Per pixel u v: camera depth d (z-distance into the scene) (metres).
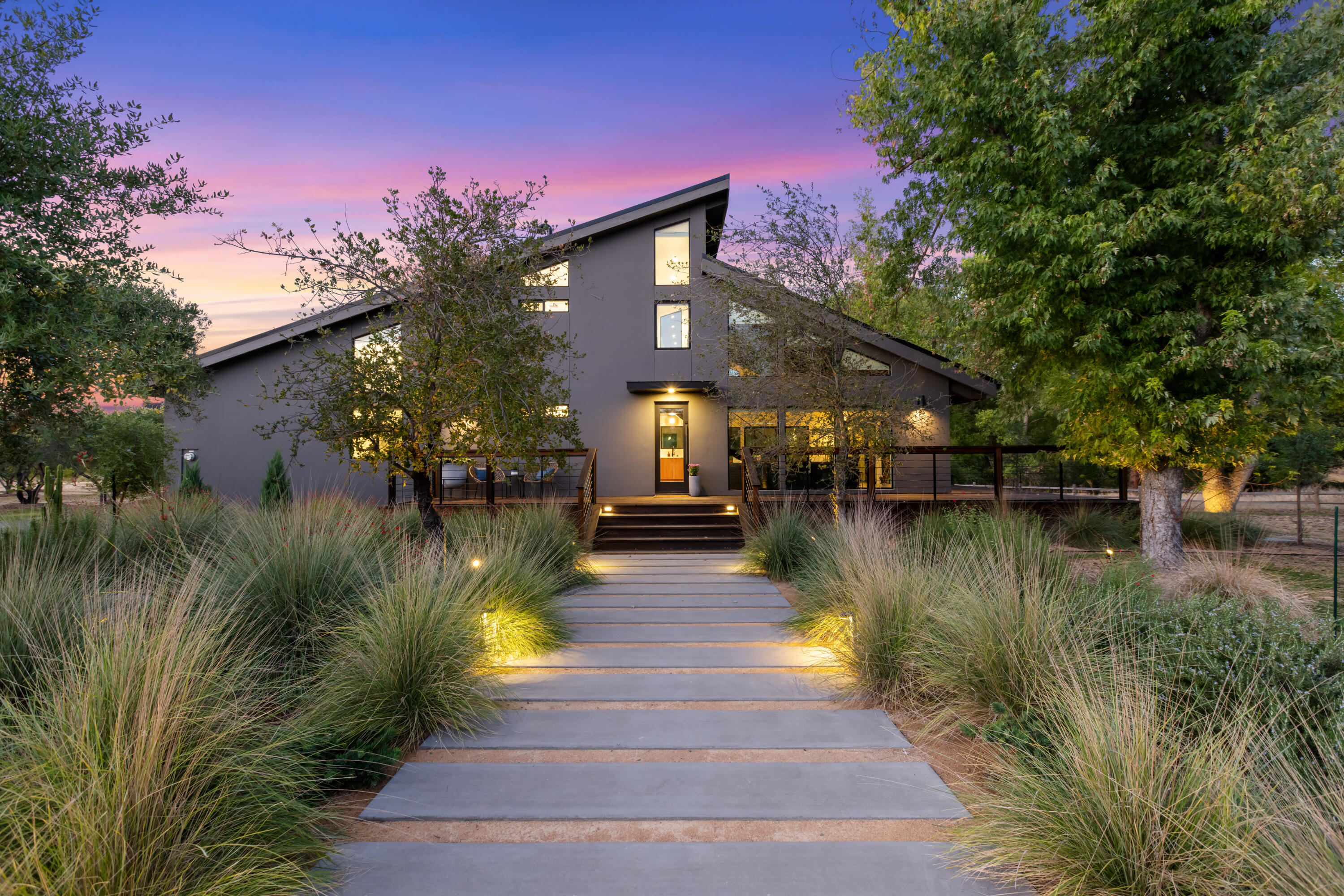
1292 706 3.14
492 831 2.78
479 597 5.16
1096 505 12.73
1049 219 8.25
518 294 7.32
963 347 13.52
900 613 4.60
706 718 4.06
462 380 6.96
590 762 3.46
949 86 9.17
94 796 2.04
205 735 2.55
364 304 7.24
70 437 6.23
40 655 3.28
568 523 9.34
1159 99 8.78
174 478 14.87
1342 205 7.23
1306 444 11.41
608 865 2.49
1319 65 8.17
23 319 4.85
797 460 12.00
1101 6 8.55
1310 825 2.04
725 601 7.45
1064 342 9.49
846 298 10.85
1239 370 8.12
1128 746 2.53
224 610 4.00
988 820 2.71
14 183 4.88
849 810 2.92
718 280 11.85
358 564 4.93
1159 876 2.15
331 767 3.08
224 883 2.08
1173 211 7.86
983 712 3.89
